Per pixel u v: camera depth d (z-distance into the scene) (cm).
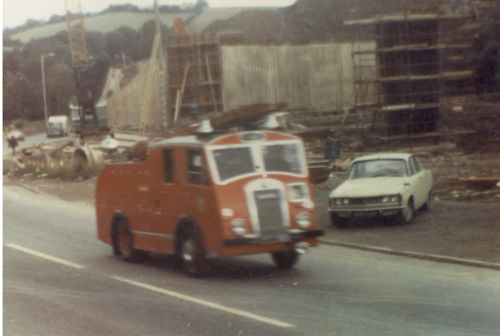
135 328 1073
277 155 1458
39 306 1240
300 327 1051
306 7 6425
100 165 3941
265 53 5953
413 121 4672
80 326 1098
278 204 1434
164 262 1678
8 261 1706
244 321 1095
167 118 5344
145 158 1619
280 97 5928
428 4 5172
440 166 3434
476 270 1459
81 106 5803
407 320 1075
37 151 5241
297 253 1510
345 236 1883
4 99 7125
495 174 2956
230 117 1508
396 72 4728
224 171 1419
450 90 4931
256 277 1457
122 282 1445
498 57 4897
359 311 1141
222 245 1398
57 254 1816
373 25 5025
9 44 7288
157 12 4616
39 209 2788
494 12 4975
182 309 1191
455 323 1050
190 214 1467
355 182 2075
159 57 4750
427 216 2081
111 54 6981
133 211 1669
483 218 1972
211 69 5784
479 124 4631
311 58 6000
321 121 5509
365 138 4638
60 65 7450
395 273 1449
